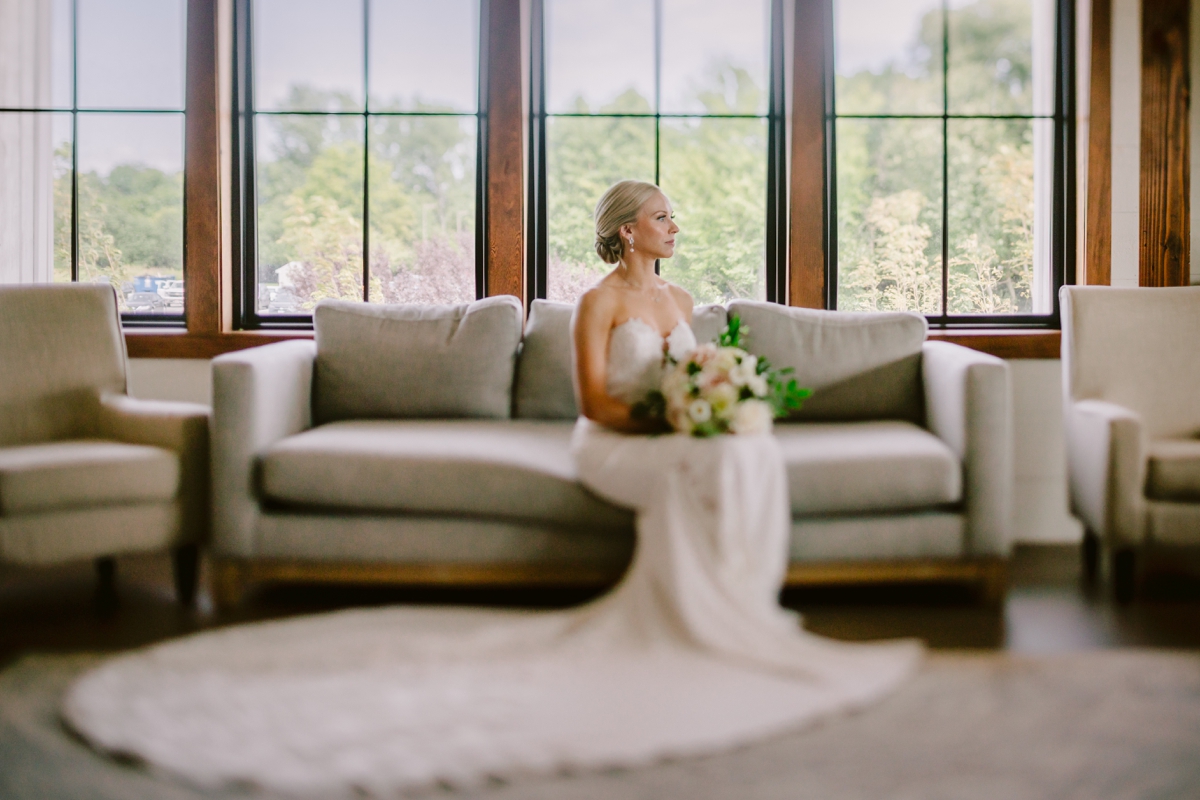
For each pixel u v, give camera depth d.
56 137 3.60
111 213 3.62
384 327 3.16
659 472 2.29
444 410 3.10
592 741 1.68
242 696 1.91
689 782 1.56
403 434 2.74
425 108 3.61
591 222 3.64
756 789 1.54
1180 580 2.88
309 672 2.03
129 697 1.91
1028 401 3.45
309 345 3.16
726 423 2.38
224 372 2.55
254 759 1.63
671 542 2.21
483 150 3.60
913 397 3.05
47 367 2.96
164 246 3.62
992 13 3.58
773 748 1.68
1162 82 3.43
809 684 1.95
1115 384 3.00
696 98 3.61
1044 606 2.62
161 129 3.59
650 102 3.61
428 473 2.50
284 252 3.64
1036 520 3.46
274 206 3.63
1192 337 3.04
